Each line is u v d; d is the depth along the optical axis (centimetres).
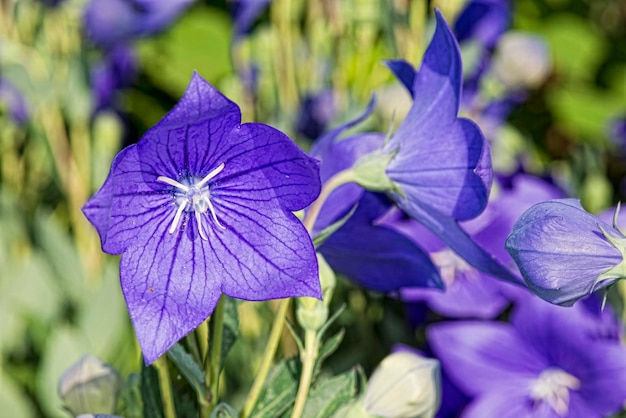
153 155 41
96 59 75
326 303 43
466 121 43
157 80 93
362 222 46
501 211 57
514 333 55
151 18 73
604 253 39
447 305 57
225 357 43
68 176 73
